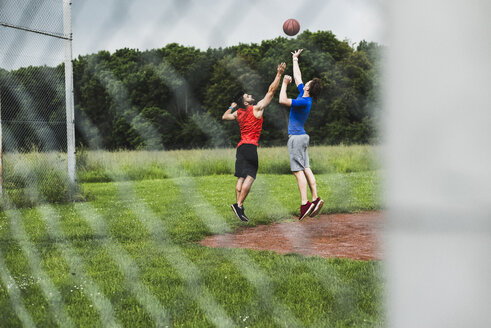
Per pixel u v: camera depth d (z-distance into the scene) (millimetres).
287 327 2467
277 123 20172
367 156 13570
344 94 15492
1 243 5012
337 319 2529
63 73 9000
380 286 2975
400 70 852
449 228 822
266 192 9727
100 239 5199
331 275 3387
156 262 4039
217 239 5203
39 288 3318
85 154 13445
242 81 16844
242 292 3090
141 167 14617
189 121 22281
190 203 8336
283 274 3480
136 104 22484
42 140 8883
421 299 875
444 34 802
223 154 16891
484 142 776
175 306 2879
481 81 775
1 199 7625
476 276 802
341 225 5949
